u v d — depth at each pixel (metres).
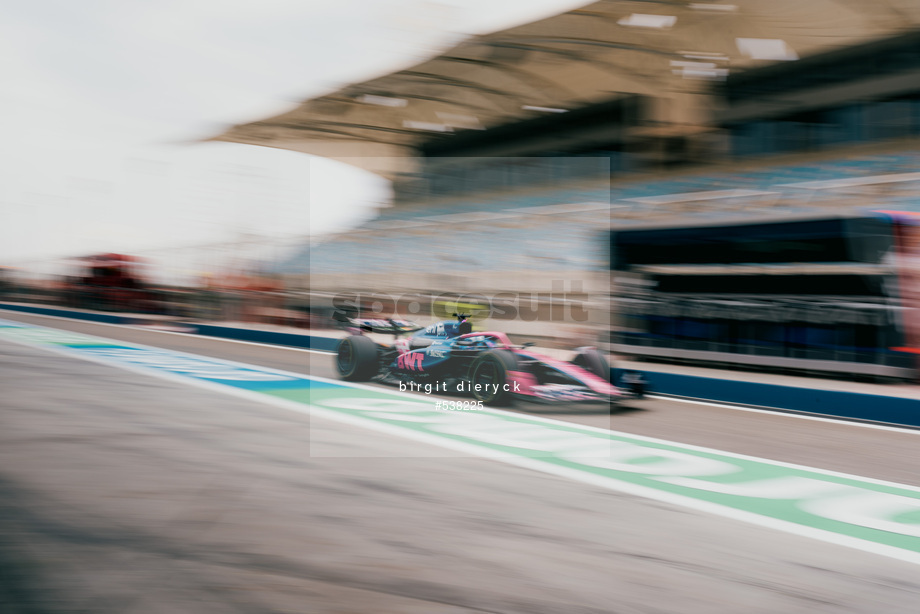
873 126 12.13
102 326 18.30
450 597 2.35
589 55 12.82
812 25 11.72
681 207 11.50
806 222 9.07
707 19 11.61
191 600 2.26
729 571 2.68
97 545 2.70
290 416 5.57
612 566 2.67
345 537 2.87
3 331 14.50
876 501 3.73
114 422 5.02
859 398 6.45
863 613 2.37
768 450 5.02
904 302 8.14
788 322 9.15
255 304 17.86
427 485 3.69
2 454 3.96
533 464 4.28
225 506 3.20
